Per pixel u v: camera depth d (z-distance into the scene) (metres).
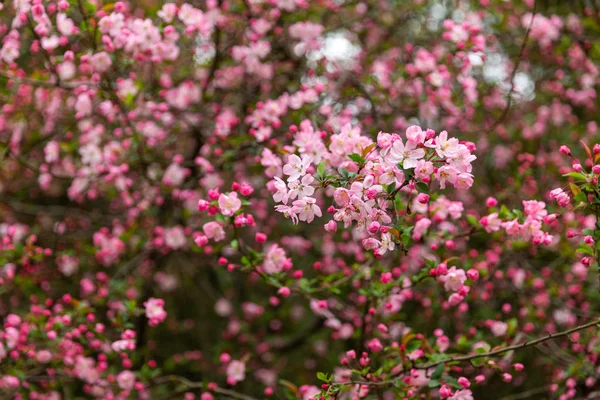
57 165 2.09
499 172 2.26
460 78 1.99
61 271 2.15
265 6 2.03
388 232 1.46
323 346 2.36
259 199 2.23
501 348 1.63
